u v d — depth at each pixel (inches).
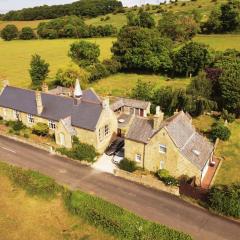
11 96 2605.8
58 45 6151.6
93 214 1526.8
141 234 1421.0
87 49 4224.9
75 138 2187.5
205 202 1652.3
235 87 2659.9
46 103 2406.5
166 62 4244.6
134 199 1700.3
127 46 4461.1
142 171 1945.1
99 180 1862.7
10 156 2116.1
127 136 1939.0
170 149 1798.7
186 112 2662.4
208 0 7755.9
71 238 1440.7
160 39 4328.3
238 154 2183.8
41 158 2094.0
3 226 1518.2
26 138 2299.5
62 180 1859.0
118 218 1518.2
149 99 3058.6
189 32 5477.4
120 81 4092.0
